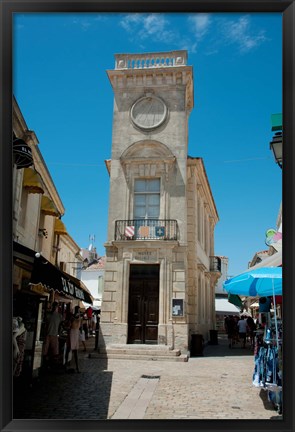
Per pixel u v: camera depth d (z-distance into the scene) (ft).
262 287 28.02
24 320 29.48
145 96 66.69
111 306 59.00
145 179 64.64
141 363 48.85
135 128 65.98
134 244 59.88
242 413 23.80
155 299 59.31
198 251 74.23
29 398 26.53
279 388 23.73
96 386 31.71
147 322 58.75
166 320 57.31
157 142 64.34
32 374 29.43
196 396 28.73
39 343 31.48
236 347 76.13
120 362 49.42
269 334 25.77
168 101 66.39
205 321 83.66
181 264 59.26
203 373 40.78
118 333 57.62
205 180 80.43
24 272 43.06
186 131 68.95
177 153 64.13
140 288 59.93
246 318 80.23
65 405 24.94
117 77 67.87
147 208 63.57
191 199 69.00
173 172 63.52
